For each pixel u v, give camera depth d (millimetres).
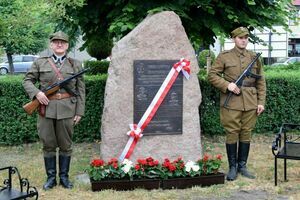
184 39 5945
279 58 27000
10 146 8156
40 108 5340
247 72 5879
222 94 6031
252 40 7984
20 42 7391
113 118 5734
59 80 5340
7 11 6441
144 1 7000
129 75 5762
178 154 5961
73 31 8164
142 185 5469
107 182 5406
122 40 5781
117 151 5773
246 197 5238
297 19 8156
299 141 8562
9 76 8703
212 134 8867
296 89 9094
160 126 5871
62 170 5578
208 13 7375
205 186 5645
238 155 6164
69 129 5434
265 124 9070
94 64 11211
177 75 5895
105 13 7633
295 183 5801
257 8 7461
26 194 4289
